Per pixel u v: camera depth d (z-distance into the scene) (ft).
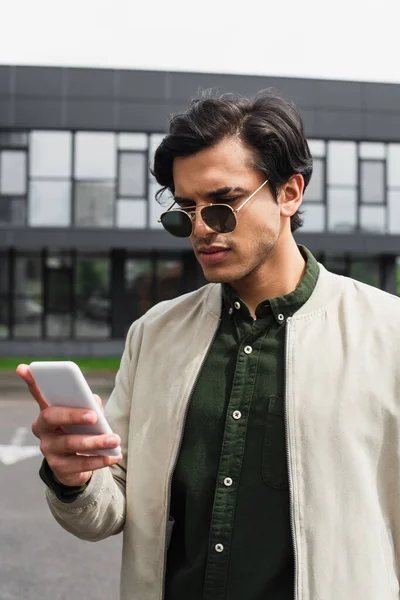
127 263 71.87
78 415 4.30
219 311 5.16
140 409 5.18
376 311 4.88
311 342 4.81
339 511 4.44
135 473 5.07
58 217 69.56
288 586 4.58
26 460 26.11
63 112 68.64
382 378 4.63
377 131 70.69
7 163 69.26
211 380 4.99
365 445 4.55
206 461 4.86
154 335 5.38
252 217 4.74
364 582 4.35
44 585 15.03
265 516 4.64
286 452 4.63
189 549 4.84
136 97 69.00
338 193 71.31
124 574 5.05
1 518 19.33
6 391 47.75
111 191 69.82
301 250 5.32
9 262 70.90
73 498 4.68
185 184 4.76
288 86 69.92
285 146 4.75
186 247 68.18
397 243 69.51
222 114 4.69
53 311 71.36
